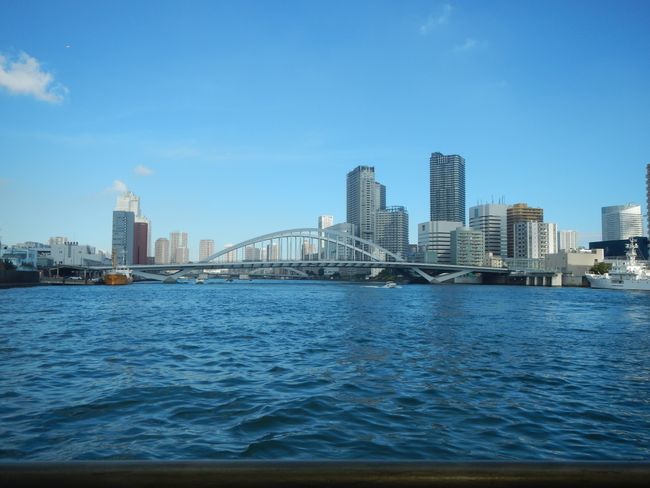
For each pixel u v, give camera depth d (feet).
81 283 580.30
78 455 35.45
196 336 113.29
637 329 141.69
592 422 46.47
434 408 50.39
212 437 40.11
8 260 537.24
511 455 37.22
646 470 9.03
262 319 163.63
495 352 91.66
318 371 70.49
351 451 37.45
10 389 56.85
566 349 98.27
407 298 329.11
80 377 64.23
